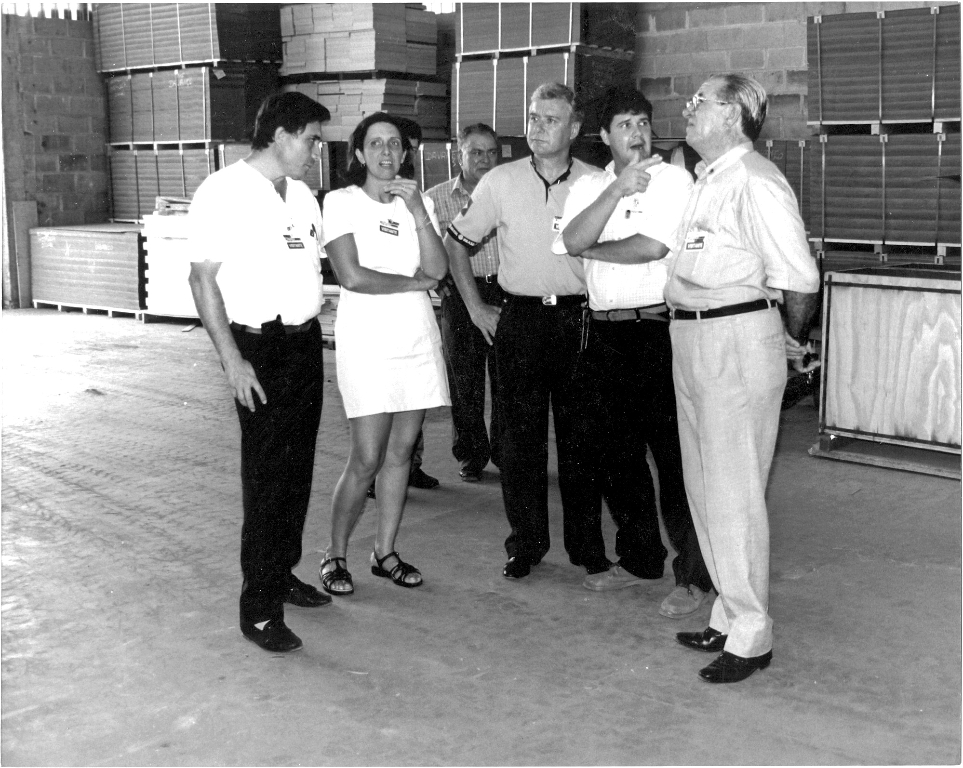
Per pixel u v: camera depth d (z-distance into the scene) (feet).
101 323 36.63
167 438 20.29
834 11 26.73
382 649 10.94
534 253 11.99
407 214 12.01
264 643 10.86
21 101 39.63
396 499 12.69
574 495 12.40
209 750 8.97
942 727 9.16
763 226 9.43
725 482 9.93
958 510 15.19
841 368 17.67
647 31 29.94
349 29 33.32
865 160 23.15
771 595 12.17
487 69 29.14
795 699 9.70
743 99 9.63
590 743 8.98
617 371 11.64
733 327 9.73
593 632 11.30
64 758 8.86
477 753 8.84
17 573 13.23
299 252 10.71
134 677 10.36
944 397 16.62
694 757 8.73
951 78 21.93
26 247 40.60
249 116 36.86
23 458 18.89
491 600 12.24
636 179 10.37
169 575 13.12
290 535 10.97
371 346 11.77
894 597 12.07
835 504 15.57
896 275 16.81
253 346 10.59
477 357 16.81
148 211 39.81
